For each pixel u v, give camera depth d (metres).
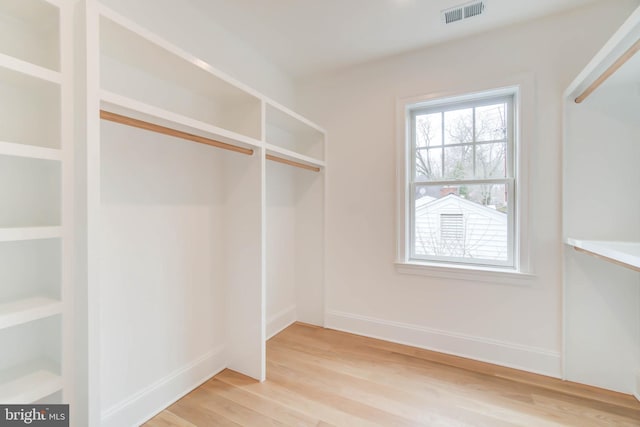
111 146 1.45
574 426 1.53
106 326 1.43
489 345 2.20
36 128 1.16
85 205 1.09
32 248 1.19
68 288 1.12
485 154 2.31
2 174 1.10
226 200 2.09
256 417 1.60
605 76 1.51
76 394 1.13
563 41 1.96
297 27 2.14
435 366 2.14
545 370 2.03
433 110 2.49
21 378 1.09
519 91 2.08
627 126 1.80
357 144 2.70
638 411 1.65
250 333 2.01
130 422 1.51
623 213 1.82
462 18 2.03
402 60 2.50
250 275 2.01
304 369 2.10
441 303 2.37
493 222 2.28
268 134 2.54
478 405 1.70
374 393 1.82
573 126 1.91
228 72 2.18
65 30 1.09
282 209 2.82
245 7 1.92
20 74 1.00
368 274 2.66
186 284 1.84
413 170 2.56
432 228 2.49
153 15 1.65
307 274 2.97
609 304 1.86
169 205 1.74
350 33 2.21
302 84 2.95
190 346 1.86
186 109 1.79
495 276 2.17
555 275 2.00
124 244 1.51
